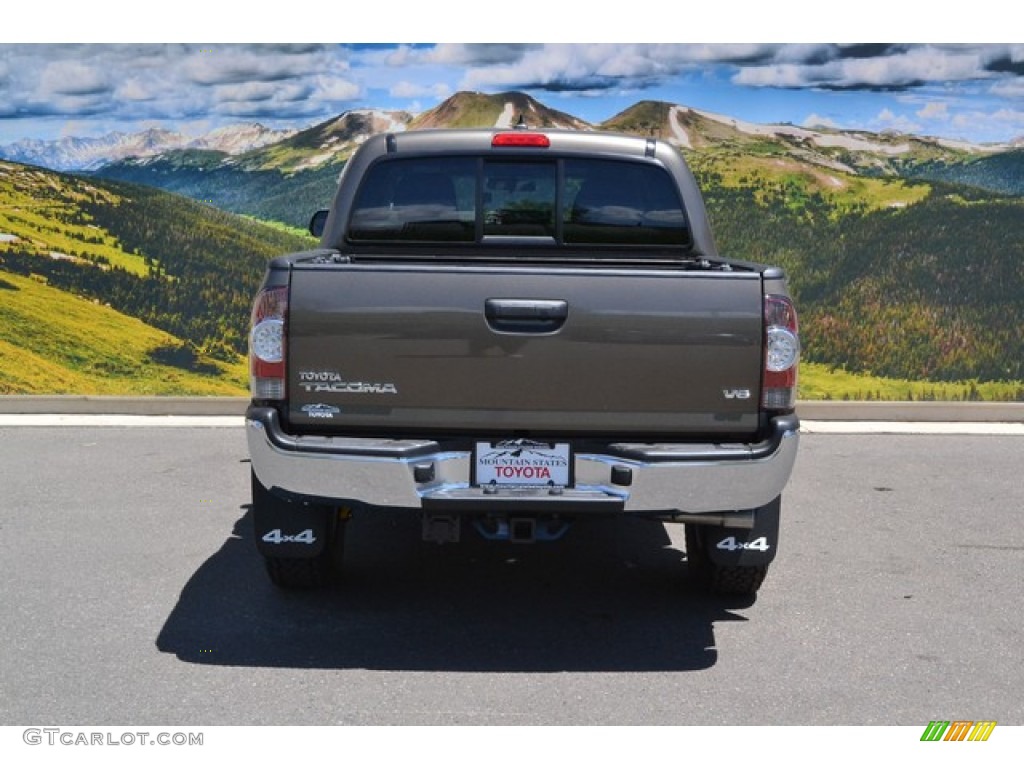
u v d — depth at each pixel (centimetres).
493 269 455
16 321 1035
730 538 507
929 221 1046
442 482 461
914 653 483
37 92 1035
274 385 461
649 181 566
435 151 561
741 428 462
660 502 456
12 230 1033
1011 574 589
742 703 432
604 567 600
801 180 1055
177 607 523
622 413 459
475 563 604
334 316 457
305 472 456
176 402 1003
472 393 457
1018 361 1041
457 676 453
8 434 906
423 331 455
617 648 486
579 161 563
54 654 468
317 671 456
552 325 455
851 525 677
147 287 1053
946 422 1018
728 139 1059
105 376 1048
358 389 459
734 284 458
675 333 456
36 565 579
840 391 1051
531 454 461
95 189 1045
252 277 1071
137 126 1053
